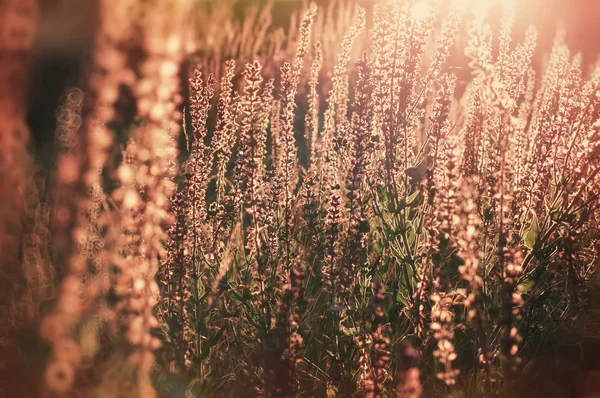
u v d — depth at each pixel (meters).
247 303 3.19
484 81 2.74
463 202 2.63
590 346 3.09
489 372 2.59
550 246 3.06
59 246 1.99
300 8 6.02
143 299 2.47
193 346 3.14
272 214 3.42
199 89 3.34
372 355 2.94
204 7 4.42
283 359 2.59
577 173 3.09
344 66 3.85
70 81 2.01
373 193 3.38
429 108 3.99
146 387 2.34
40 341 2.20
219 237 3.45
